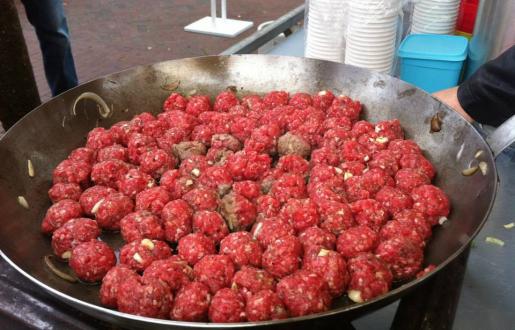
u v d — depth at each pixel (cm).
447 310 38
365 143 64
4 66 71
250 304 41
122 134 67
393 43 79
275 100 73
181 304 42
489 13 78
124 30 183
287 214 53
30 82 74
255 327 33
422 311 38
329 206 52
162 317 42
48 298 43
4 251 45
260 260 48
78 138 67
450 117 60
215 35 177
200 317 43
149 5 207
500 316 47
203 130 68
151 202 55
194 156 63
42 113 63
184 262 46
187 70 76
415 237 49
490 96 61
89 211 56
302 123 69
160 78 75
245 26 180
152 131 68
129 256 48
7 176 55
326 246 49
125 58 162
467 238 43
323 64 74
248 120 69
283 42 98
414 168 59
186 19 192
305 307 41
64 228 51
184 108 74
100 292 45
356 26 76
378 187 57
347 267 46
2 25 68
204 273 45
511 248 55
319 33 82
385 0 74
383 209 54
